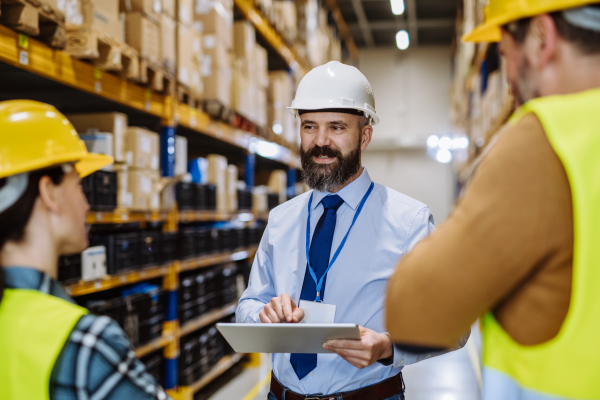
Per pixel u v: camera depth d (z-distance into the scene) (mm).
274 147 5668
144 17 2938
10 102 914
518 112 727
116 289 3385
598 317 600
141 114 3539
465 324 670
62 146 906
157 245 3371
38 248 882
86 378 770
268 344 1453
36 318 795
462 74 8820
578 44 667
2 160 840
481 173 690
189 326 3814
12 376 771
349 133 1749
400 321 695
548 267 643
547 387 625
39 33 2170
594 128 633
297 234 1795
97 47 2553
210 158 4312
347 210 1753
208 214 4156
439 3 10969
